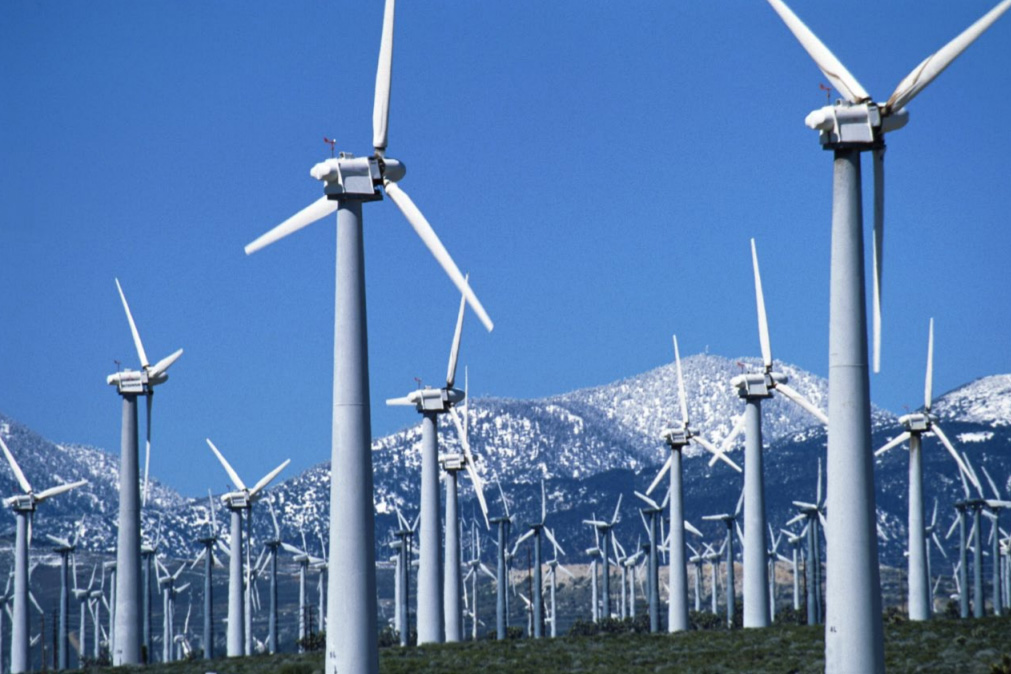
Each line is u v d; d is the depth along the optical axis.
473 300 57.16
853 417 48.16
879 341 51.00
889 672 86.06
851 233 49.09
